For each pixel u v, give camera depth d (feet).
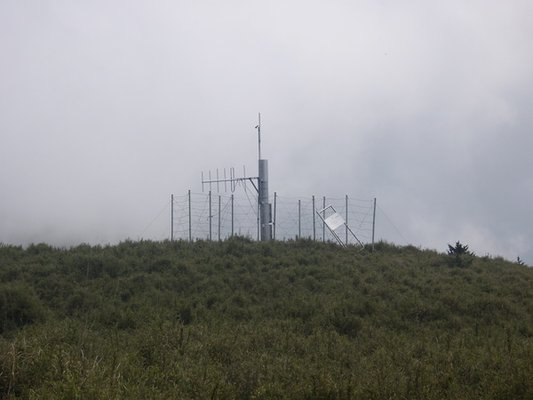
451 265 121.39
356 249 131.85
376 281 105.70
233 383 45.65
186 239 128.77
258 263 111.45
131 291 93.50
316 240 134.51
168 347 53.21
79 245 121.19
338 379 47.37
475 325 80.64
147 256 112.57
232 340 57.16
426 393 44.93
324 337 66.33
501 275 116.37
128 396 39.45
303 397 43.73
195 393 42.22
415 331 78.79
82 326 67.77
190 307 81.35
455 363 54.19
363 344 67.05
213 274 103.96
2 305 75.72
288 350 58.75
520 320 87.45
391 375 48.42
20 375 43.32
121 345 54.80
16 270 98.68
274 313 85.05
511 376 47.39
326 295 94.53
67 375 39.75
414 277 109.81
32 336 54.85
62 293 90.48
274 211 144.77
